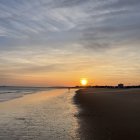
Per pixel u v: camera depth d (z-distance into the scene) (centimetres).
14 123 1788
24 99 4466
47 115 2197
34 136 1366
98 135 1324
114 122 1647
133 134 1304
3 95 6103
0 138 1330
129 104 2778
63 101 3878
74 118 1970
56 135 1377
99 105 2794
